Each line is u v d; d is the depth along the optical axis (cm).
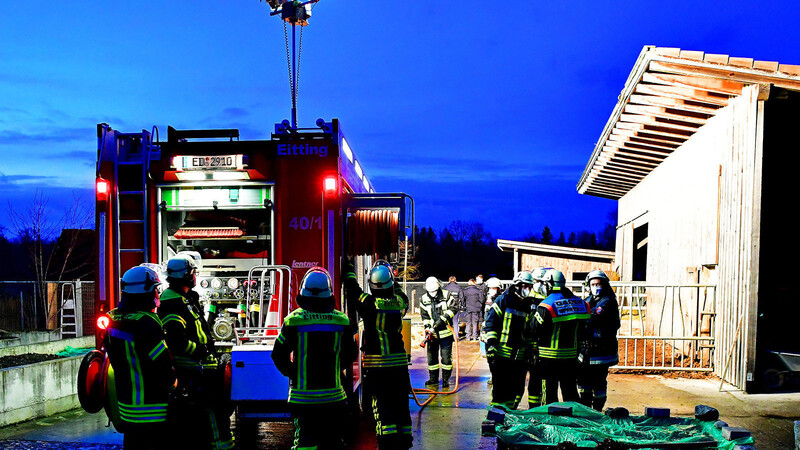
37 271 2098
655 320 1434
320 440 438
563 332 615
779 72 841
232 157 598
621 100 1155
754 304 837
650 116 1167
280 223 612
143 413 400
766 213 1034
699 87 917
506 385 643
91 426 652
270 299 603
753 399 791
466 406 760
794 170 1029
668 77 955
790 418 688
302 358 441
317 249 609
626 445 485
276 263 611
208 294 627
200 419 466
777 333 1024
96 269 605
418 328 1725
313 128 636
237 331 588
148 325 404
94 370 488
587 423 539
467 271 6656
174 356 452
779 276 1030
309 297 448
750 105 867
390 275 536
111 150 619
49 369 708
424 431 639
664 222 1389
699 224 1093
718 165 989
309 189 612
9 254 2309
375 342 526
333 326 446
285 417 527
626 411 574
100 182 612
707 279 1037
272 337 575
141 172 619
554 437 507
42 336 1225
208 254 667
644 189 1648
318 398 436
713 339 968
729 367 895
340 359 452
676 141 1252
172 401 439
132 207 618
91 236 2205
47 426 654
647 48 939
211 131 678
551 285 636
